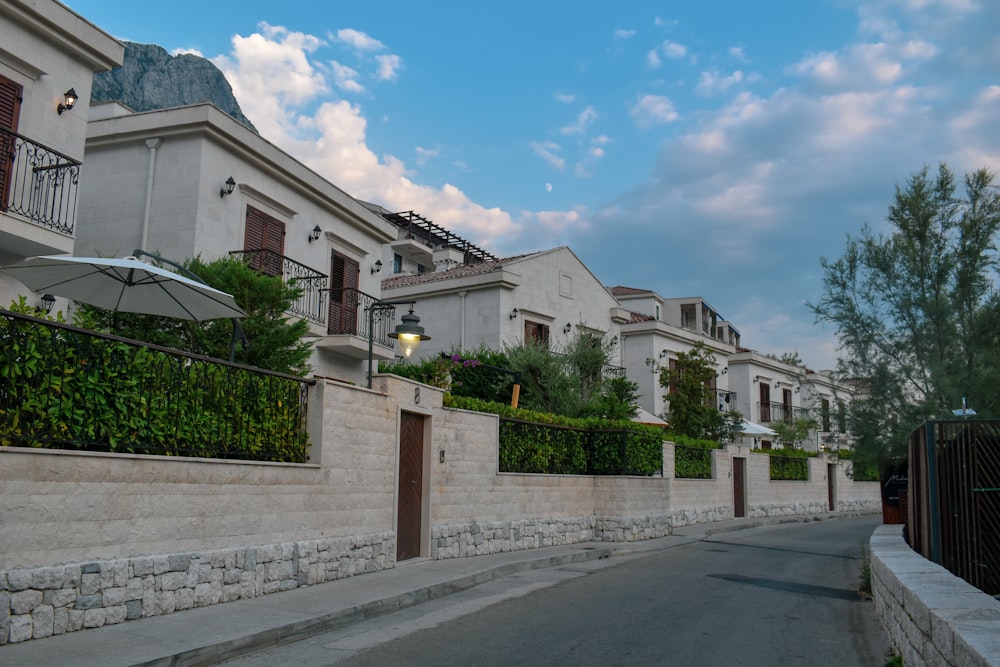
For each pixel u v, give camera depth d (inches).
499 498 608.7
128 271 376.2
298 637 296.4
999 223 597.3
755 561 623.5
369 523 453.7
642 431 791.7
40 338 275.7
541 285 1133.1
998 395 572.4
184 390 333.4
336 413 425.7
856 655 284.5
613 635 312.8
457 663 261.6
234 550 344.8
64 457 272.5
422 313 1123.3
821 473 1457.9
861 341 629.0
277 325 526.0
